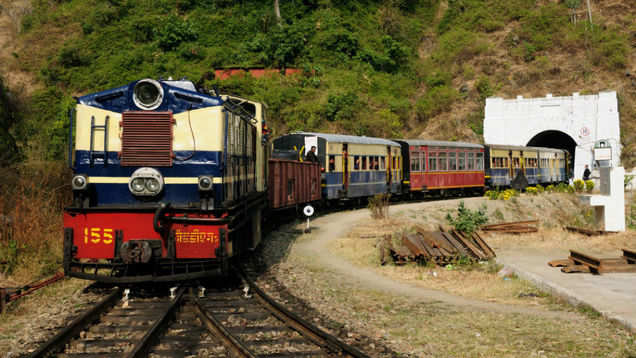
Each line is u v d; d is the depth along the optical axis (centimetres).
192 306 732
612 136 4450
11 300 734
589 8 6144
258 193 1117
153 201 766
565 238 1655
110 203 768
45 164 1495
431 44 6481
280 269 1096
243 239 949
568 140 5622
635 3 6256
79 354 536
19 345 572
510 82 5603
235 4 5809
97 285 883
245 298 785
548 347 605
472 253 1291
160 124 766
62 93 4384
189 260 773
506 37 6191
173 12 5553
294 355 543
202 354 541
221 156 770
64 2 5931
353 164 2261
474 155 3084
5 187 1316
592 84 5394
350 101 4472
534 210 2653
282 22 5481
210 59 4881
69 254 747
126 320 658
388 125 4584
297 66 4991
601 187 1962
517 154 3516
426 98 5372
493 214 2405
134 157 764
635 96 5191
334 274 1091
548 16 6334
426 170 2703
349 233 1625
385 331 673
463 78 5744
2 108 2525
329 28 5525
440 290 973
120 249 727
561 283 924
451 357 577
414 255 1227
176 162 768
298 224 1852
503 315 765
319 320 702
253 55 5006
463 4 6856
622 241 1507
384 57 5559
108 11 5409
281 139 2191
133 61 4747
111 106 775
